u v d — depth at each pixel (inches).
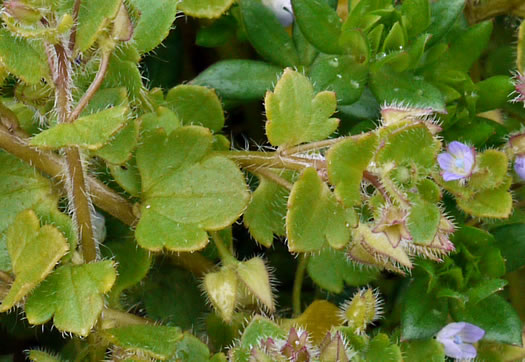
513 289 11.3
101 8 9.7
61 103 9.7
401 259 9.8
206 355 10.2
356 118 10.9
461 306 10.6
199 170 10.1
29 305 9.7
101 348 10.2
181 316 10.8
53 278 9.8
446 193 10.8
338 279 10.7
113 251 10.5
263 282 10.2
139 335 9.9
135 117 10.3
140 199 10.3
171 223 10.0
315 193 9.9
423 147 9.8
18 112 10.5
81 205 10.0
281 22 11.1
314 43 10.6
